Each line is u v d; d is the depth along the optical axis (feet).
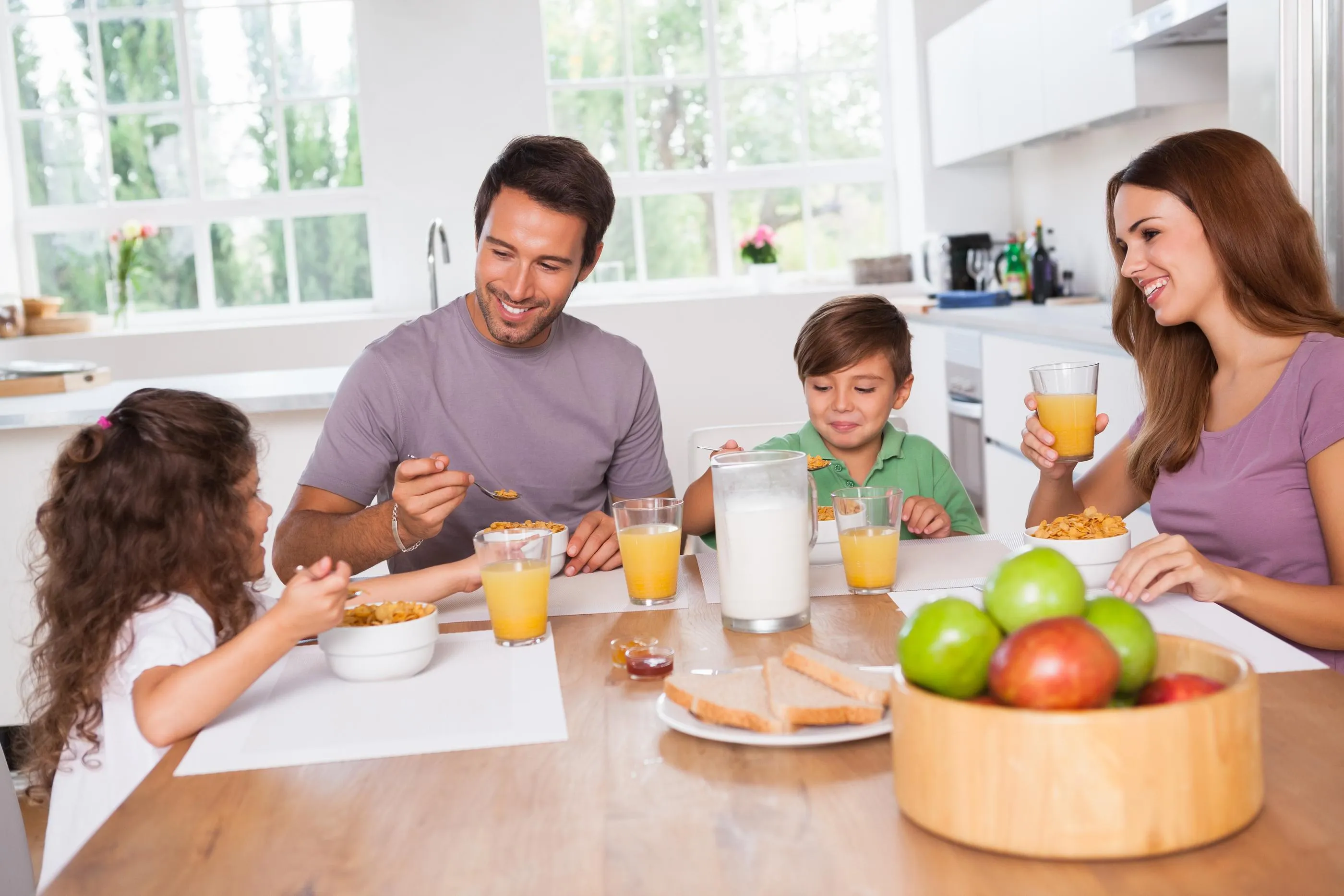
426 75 16.94
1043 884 2.20
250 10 17.20
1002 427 12.07
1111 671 2.34
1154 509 5.37
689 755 2.91
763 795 2.66
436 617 3.79
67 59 17.30
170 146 17.44
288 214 17.40
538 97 16.99
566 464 6.24
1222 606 4.20
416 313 16.67
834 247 18.38
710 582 4.75
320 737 3.17
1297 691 3.13
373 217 17.30
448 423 6.05
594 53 17.80
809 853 2.38
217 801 2.79
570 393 6.16
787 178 18.15
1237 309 4.99
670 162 18.08
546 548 4.02
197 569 3.98
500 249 5.48
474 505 6.14
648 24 17.81
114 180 17.48
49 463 9.53
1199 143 4.99
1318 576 4.90
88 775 3.59
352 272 17.60
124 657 3.62
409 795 2.77
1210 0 8.29
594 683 3.52
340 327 16.29
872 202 18.31
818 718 2.92
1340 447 4.69
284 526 5.58
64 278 17.54
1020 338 11.44
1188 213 4.96
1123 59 10.39
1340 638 4.07
